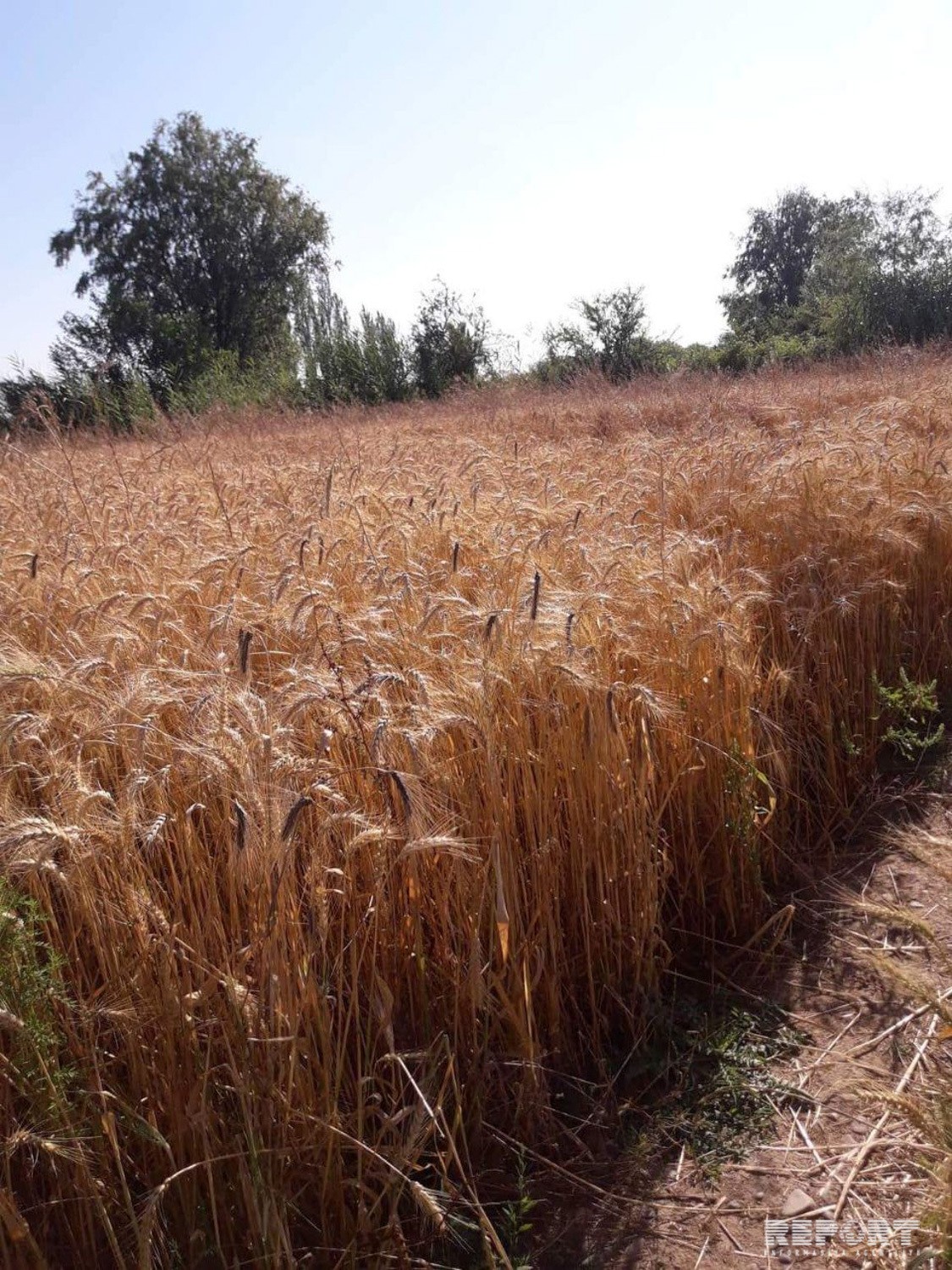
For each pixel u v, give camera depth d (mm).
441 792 2852
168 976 2268
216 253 39250
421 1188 2320
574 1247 2566
